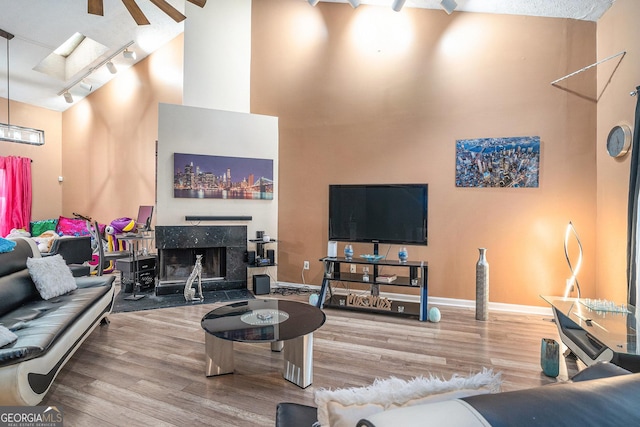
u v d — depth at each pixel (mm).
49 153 7188
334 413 753
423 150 4215
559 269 3734
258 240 4699
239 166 4766
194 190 4598
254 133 4844
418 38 4250
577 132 3670
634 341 2033
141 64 6121
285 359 2348
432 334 3158
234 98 5023
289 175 4879
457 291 4082
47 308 2637
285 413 1231
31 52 5234
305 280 4812
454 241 4090
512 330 3270
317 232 4742
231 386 2230
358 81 4527
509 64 3881
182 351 2742
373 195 4199
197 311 3822
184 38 4871
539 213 3791
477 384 816
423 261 4082
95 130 6840
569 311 2566
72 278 3174
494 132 3928
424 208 3969
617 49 3287
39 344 1840
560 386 660
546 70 3762
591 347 2184
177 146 4566
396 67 4344
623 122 3197
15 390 1683
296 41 4840
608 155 3420
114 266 6055
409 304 4031
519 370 2449
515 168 3852
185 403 2023
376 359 2623
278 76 4926
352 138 4551
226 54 5020
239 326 2219
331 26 4660
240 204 4809
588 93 3635
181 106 4578
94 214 6895
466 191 4043
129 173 6332
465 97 4043
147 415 1896
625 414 582
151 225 5848
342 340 3002
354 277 4035
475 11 3980
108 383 2238
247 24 5066
